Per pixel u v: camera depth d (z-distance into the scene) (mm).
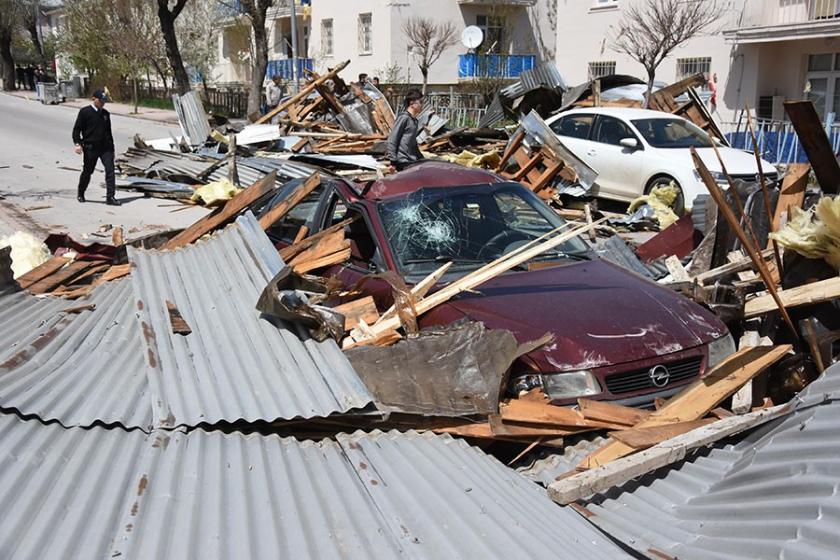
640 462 3857
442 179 6387
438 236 5844
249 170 14617
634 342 4727
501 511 3512
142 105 43438
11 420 3777
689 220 7691
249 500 3391
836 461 3346
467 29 30625
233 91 39344
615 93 19203
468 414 4316
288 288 5254
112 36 42250
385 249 5738
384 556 3088
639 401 4648
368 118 19500
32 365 4531
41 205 13938
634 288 5375
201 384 4375
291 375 4500
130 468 3541
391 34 34469
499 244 5867
